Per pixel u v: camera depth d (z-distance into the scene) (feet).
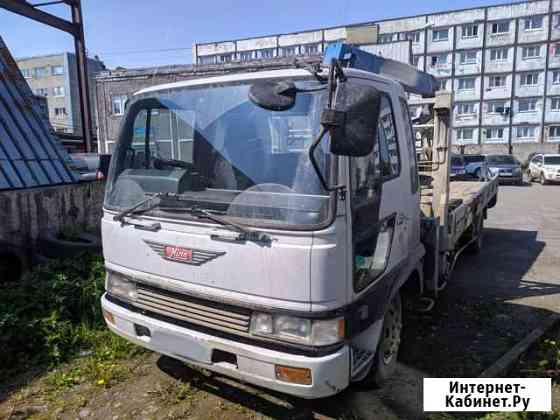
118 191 10.18
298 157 8.16
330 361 7.75
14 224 18.07
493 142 156.46
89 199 21.89
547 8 143.84
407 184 11.33
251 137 8.76
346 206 7.96
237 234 8.16
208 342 8.59
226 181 8.79
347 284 8.07
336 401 10.62
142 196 9.68
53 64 203.62
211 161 9.10
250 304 8.17
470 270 22.07
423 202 15.39
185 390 10.98
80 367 12.13
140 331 9.80
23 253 18.34
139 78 81.82
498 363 12.16
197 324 8.91
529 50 148.56
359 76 9.61
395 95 10.99
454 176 50.34
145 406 10.46
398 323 11.58
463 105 159.33
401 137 11.05
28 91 24.40
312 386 7.80
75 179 22.80
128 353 12.75
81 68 35.60
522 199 52.26
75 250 18.39
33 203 18.88
